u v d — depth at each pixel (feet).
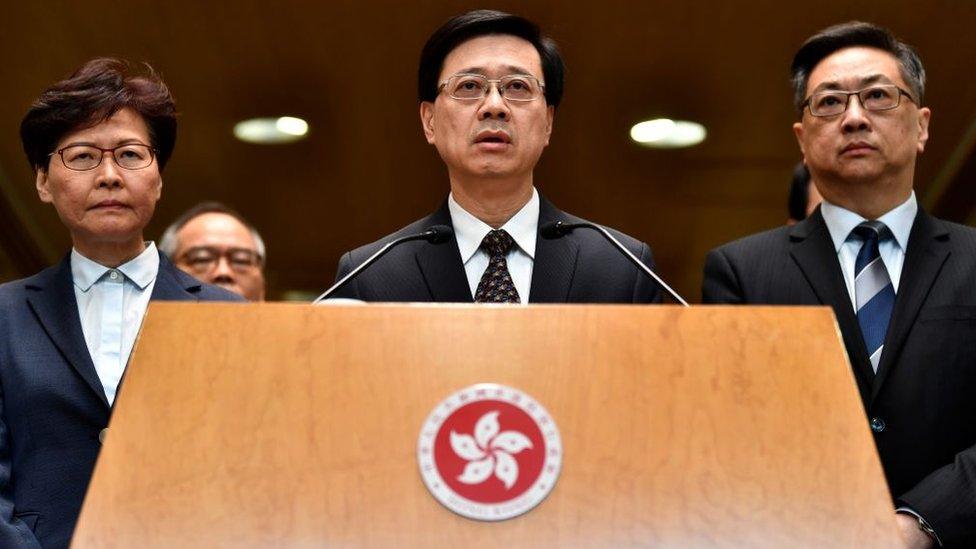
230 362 2.95
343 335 2.97
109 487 2.77
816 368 2.99
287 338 2.97
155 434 2.85
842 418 2.92
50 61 12.34
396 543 2.71
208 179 14.70
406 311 3.00
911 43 11.76
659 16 11.80
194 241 7.75
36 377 4.48
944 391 4.55
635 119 13.41
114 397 4.60
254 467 2.80
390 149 14.14
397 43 12.35
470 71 4.89
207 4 11.76
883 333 4.81
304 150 14.16
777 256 5.17
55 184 4.79
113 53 12.30
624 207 14.89
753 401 2.93
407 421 2.86
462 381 2.90
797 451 2.87
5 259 14.92
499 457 2.81
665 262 15.72
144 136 4.96
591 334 2.99
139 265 4.99
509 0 11.74
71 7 11.69
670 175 14.32
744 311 3.06
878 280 4.95
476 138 4.78
